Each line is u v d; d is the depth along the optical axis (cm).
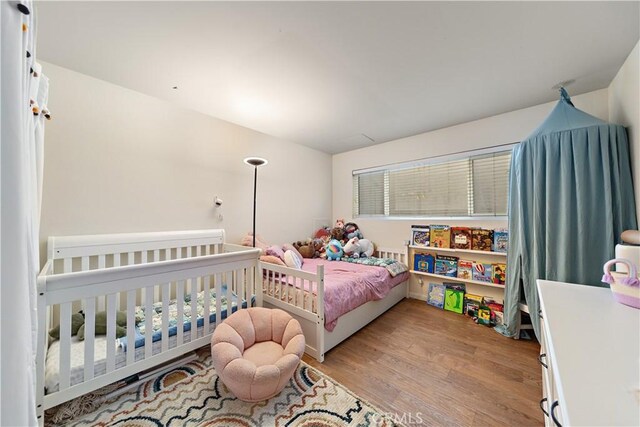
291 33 146
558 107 192
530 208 198
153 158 227
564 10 127
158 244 221
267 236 325
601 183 167
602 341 79
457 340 214
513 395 148
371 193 383
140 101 219
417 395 148
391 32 145
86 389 123
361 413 134
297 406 137
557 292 127
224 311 191
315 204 397
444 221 307
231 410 133
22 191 57
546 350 104
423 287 317
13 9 56
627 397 55
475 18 133
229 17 134
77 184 187
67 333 118
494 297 263
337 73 188
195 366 171
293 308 202
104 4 124
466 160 291
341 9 128
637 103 154
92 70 185
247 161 241
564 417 52
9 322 53
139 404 136
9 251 54
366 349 199
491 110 252
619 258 118
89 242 186
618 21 133
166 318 153
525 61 171
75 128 187
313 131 316
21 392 54
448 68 180
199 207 259
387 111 254
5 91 54
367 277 247
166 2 124
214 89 213
